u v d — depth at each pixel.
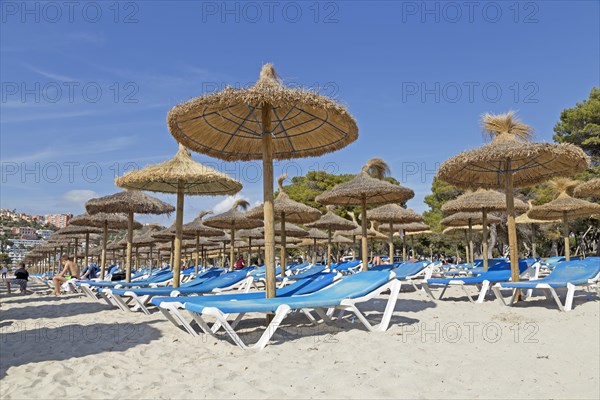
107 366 4.04
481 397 3.17
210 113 6.14
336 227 18.64
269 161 5.80
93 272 13.75
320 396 3.21
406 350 4.45
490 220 16.84
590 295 8.66
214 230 17.58
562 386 3.40
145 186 9.06
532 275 9.61
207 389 3.38
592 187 10.44
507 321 6.08
